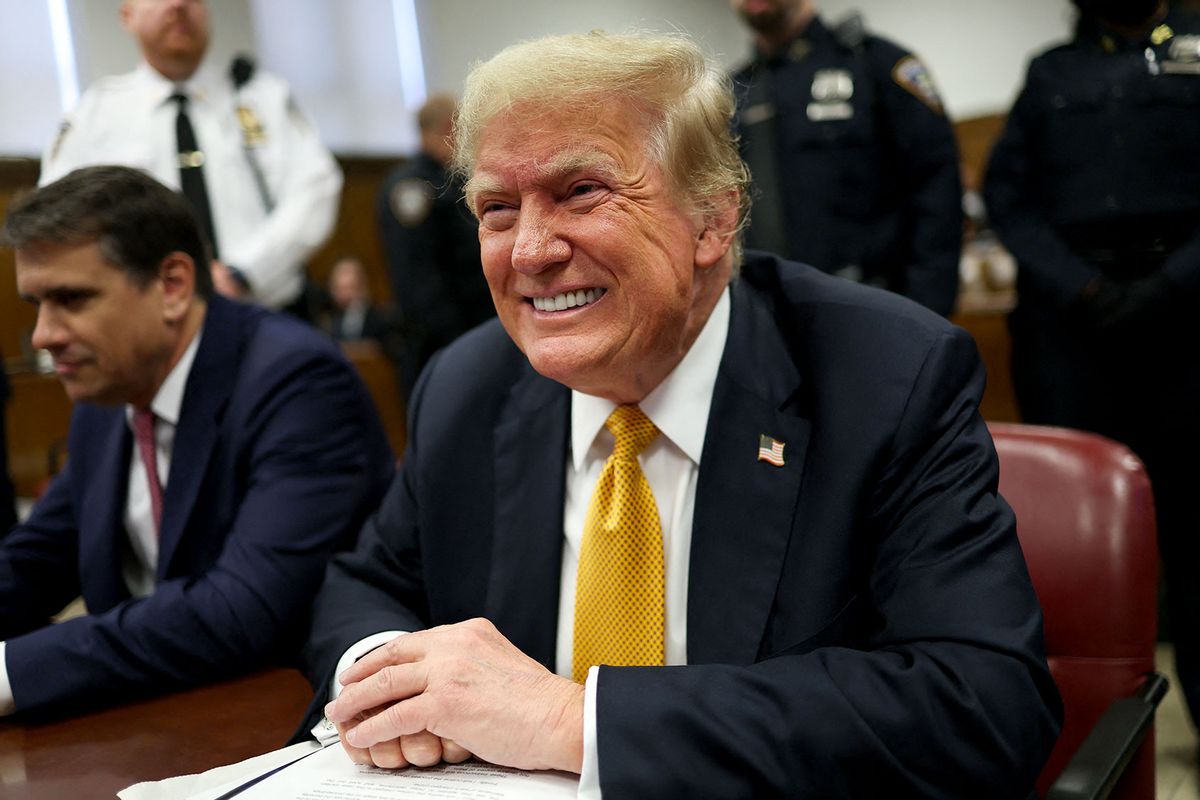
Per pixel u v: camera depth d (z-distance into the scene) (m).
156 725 1.07
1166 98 2.25
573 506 1.09
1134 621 1.12
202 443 1.43
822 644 0.95
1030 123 2.45
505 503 1.10
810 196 2.52
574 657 1.02
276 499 1.38
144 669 1.18
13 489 2.13
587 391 1.02
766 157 2.56
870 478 0.96
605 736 0.81
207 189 2.81
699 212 0.96
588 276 0.93
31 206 1.35
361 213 7.66
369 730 0.86
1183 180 2.25
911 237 2.53
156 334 1.42
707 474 1.01
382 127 7.84
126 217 1.38
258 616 1.27
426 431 1.17
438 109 3.88
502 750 0.83
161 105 2.81
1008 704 0.83
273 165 2.90
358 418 1.50
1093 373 2.33
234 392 1.45
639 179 0.92
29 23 5.97
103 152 2.81
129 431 1.51
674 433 1.02
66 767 0.97
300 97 7.36
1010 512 0.96
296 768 0.88
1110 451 1.17
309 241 2.89
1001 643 0.86
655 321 0.95
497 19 8.36
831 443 0.99
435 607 1.12
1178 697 2.56
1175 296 2.18
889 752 0.81
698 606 0.98
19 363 3.95
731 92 1.00
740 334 1.06
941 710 0.82
